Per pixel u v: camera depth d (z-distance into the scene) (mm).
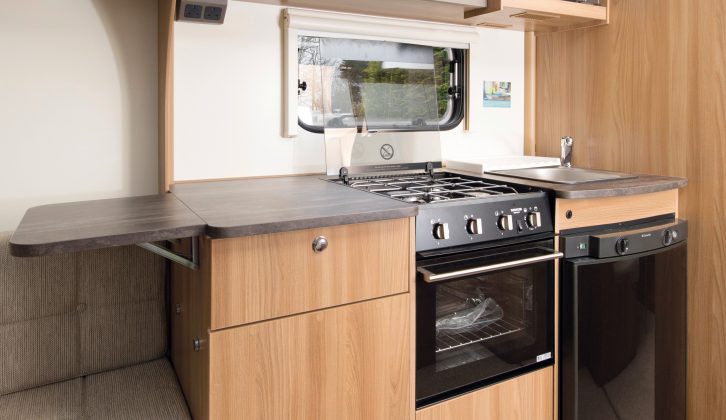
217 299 1127
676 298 1854
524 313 1618
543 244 1637
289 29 1936
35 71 1588
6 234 1404
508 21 2213
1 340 1363
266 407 1206
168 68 1640
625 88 2141
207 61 1832
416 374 1432
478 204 1517
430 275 1361
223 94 1872
